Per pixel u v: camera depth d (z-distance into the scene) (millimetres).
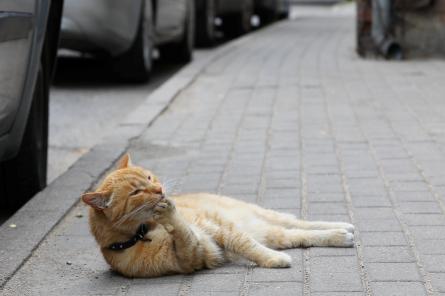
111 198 4676
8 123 5902
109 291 4707
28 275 5047
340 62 14180
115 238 4820
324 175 6977
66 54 16047
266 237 5246
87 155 7910
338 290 4535
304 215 5902
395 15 14375
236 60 14805
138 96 11938
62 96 12000
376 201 6180
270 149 7996
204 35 17875
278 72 13023
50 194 6617
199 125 9266
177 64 15336
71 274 5039
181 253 4762
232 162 7539
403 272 4758
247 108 10141
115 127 9180
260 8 25891
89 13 11250
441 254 5023
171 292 4621
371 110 9789
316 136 8492
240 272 4879
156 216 4660
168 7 13625
